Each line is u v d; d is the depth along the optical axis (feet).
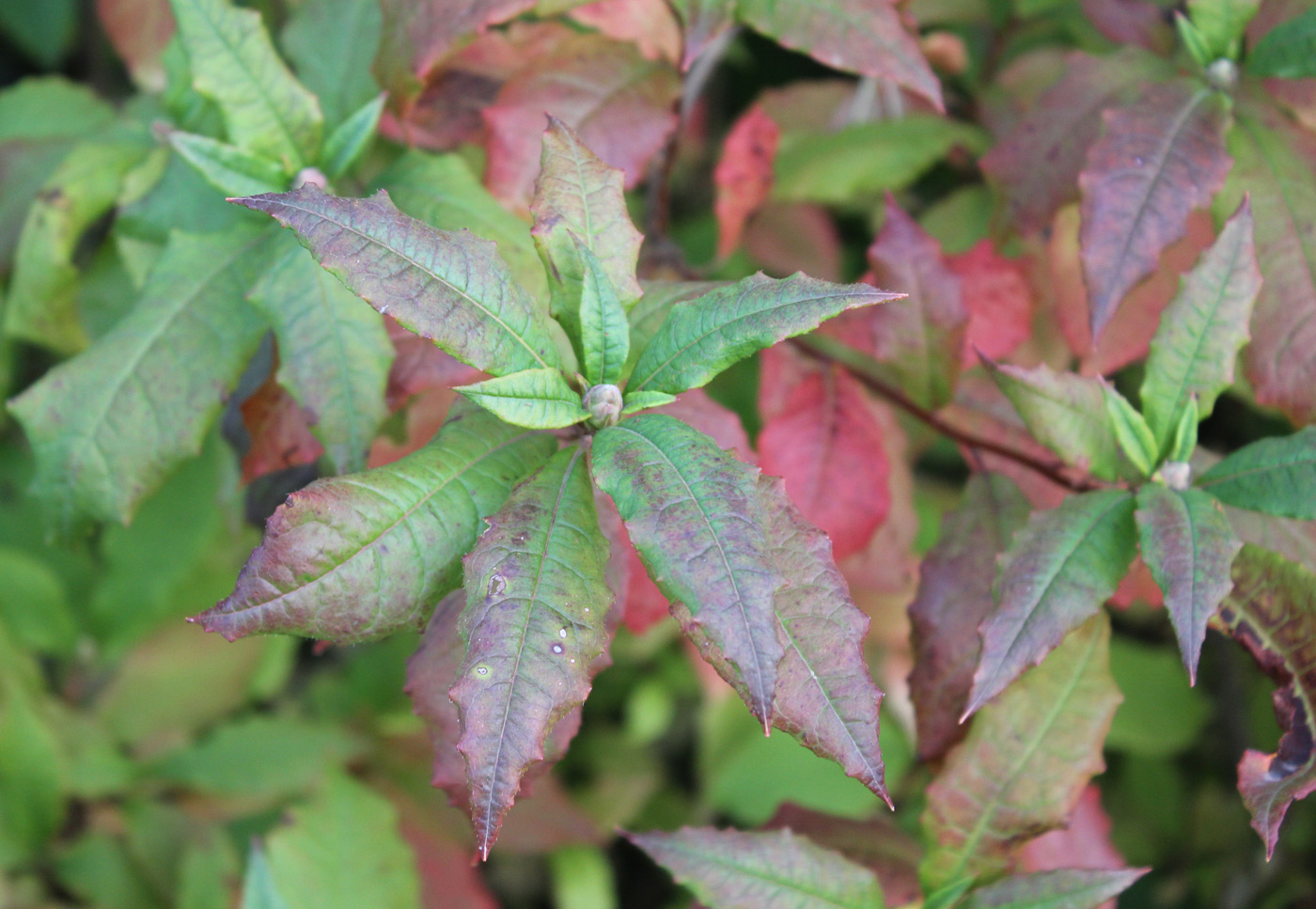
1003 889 2.11
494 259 1.96
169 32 2.54
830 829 2.26
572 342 2.02
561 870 3.08
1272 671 2.07
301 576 1.92
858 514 2.36
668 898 3.51
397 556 1.94
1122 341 2.37
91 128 2.58
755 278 1.96
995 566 2.23
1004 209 2.32
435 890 2.71
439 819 2.80
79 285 2.51
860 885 2.10
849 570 2.43
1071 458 2.11
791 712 1.94
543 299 2.14
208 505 2.89
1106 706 2.13
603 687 3.39
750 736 3.10
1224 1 2.23
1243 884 3.03
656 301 2.09
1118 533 2.06
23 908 2.62
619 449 1.94
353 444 2.09
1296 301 2.21
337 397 2.09
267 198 1.91
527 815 2.80
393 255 1.93
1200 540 2.01
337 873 2.45
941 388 2.30
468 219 2.16
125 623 2.87
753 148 2.43
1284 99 2.30
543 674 1.89
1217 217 2.24
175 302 2.15
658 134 2.29
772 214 2.92
